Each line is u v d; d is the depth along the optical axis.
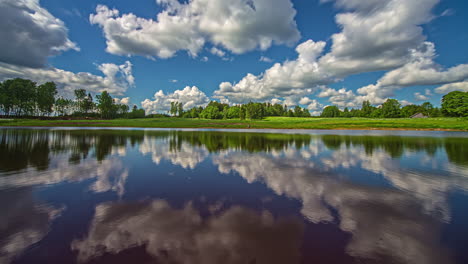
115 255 3.12
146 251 3.22
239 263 2.95
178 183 7.03
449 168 9.44
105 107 92.19
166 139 22.92
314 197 5.75
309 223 4.21
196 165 9.95
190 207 5.00
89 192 6.04
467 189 6.51
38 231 3.80
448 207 5.08
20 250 3.22
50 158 11.28
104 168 9.13
